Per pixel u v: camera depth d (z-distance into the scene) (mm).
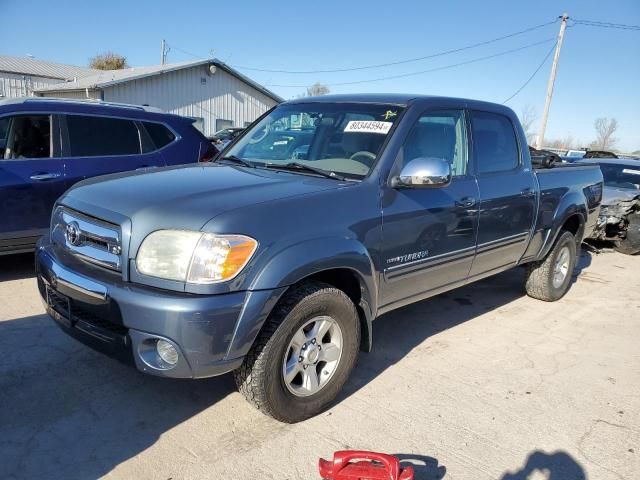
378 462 2576
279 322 2799
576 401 3584
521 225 4754
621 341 4770
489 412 3373
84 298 2770
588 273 7473
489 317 5203
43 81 33531
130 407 3184
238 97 28859
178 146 6438
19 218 5293
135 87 24609
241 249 2600
